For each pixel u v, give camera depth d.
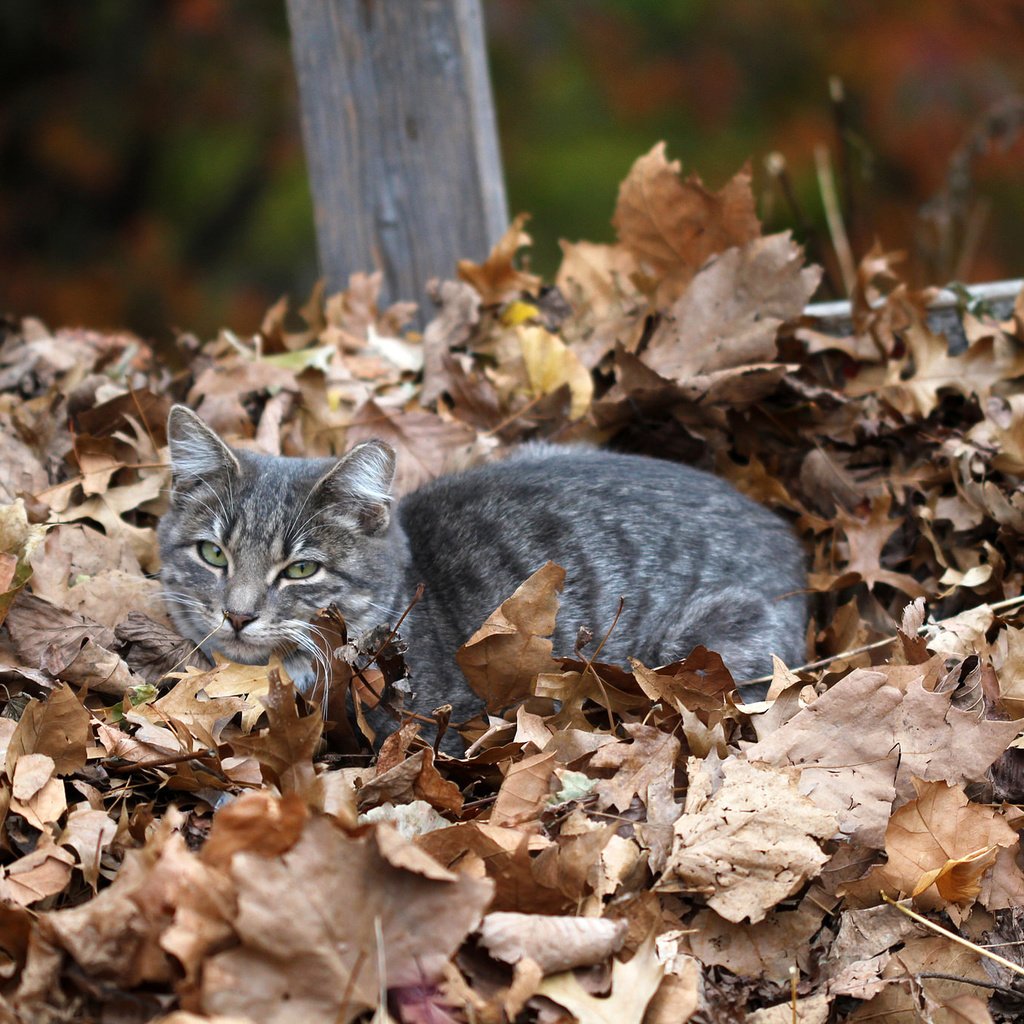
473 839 3.50
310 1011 2.96
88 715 3.84
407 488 5.59
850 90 12.58
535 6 13.30
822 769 3.90
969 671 4.43
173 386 5.88
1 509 4.39
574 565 4.89
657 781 3.79
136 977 3.04
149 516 5.31
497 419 5.83
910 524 5.35
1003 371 5.59
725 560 5.00
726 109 12.88
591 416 5.75
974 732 4.02
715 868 3.57
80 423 5.25
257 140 13.91
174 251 13.71
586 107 13.07
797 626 4.95
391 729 4.42
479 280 6.21
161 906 3.05
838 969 3.57
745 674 4.76
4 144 13.97
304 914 3.00
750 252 5.66
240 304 13.20
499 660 4.30
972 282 11.30
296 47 6.38
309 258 13.22
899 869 3.73
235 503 4.69
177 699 4.14
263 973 2.96
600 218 12.53
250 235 13.55
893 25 12.62
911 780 3.95
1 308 13.63
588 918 3.31
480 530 4.98
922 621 4.61
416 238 6.48
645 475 5.18
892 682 4.19
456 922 3.11
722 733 4.02
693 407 5.56
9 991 3.12
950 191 8.25
